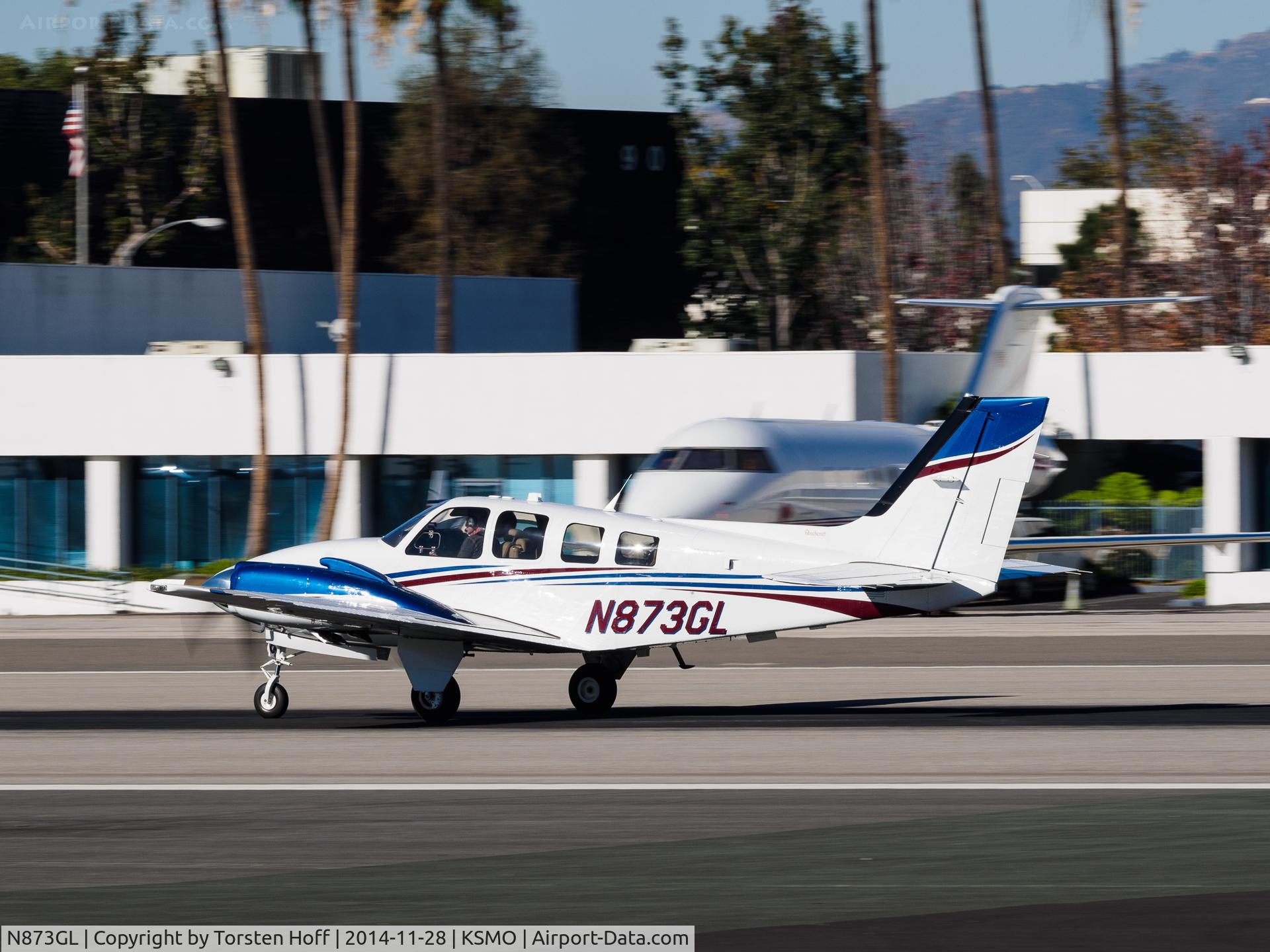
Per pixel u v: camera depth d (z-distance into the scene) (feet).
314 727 218.18
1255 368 474.08
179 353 516.32
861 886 127.95
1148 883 128.16
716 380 475.31
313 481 508.53
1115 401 490.90
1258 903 122.31
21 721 225.35
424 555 225.35
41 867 135.44
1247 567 481.87
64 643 351.67
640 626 217.15
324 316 585.63
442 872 132.77
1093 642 327.88
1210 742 194.80
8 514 517.96
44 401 511.40
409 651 218.38
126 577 490.49
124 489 513.04
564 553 220.43
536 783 170.91
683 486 338.95
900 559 217.36
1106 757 184.65
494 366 490.90
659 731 208.74
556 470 492.13
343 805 159.43
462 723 220.23
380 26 465.88
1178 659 293.43
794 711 229.25
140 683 273.33
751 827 148.56
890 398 474.08
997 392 460.14
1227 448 479.00
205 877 132.05
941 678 268.21
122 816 155.02
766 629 215.72
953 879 130.00
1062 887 127.13
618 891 126.82
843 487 355.15
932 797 161.89
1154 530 485.15
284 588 216.54
